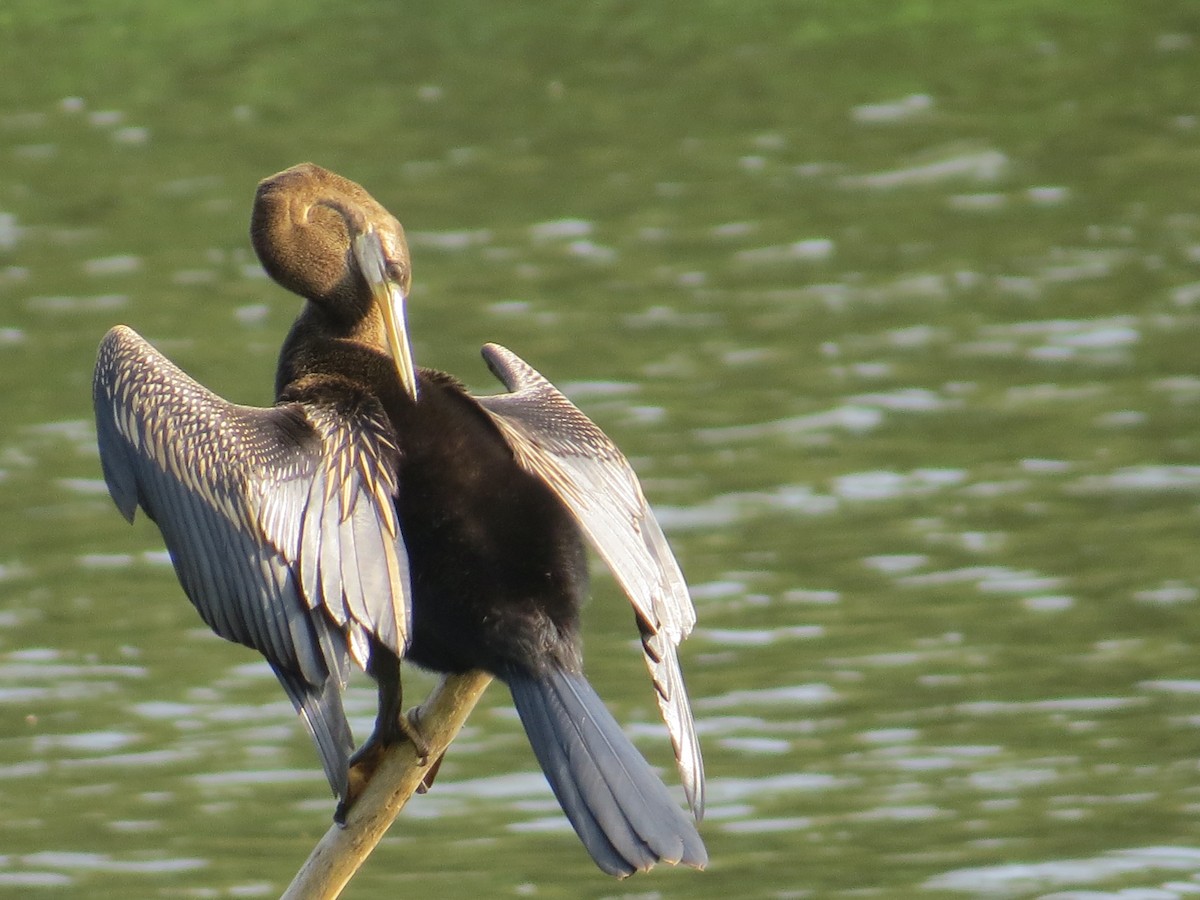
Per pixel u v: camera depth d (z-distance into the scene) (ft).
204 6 105.70
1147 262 73.56
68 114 93.20
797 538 51.03
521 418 21.83
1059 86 95.25
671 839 18.56
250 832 39.32
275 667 19.72
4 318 70.18
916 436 57.93
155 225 80.38
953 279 72.69
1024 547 50.29
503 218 80.84
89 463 57.06
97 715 43.73
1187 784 39.83
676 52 101.14
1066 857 37.37
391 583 19.36
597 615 47.96
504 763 42.19
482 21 105.40
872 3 107.34
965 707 42.91
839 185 84.48
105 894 37.11
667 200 82.64
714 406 60.54
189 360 64.90
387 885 37.47
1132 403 59.93
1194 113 90.89
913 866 37.37
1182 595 47.44
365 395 21.07
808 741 41.81
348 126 91.50
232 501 20.07
